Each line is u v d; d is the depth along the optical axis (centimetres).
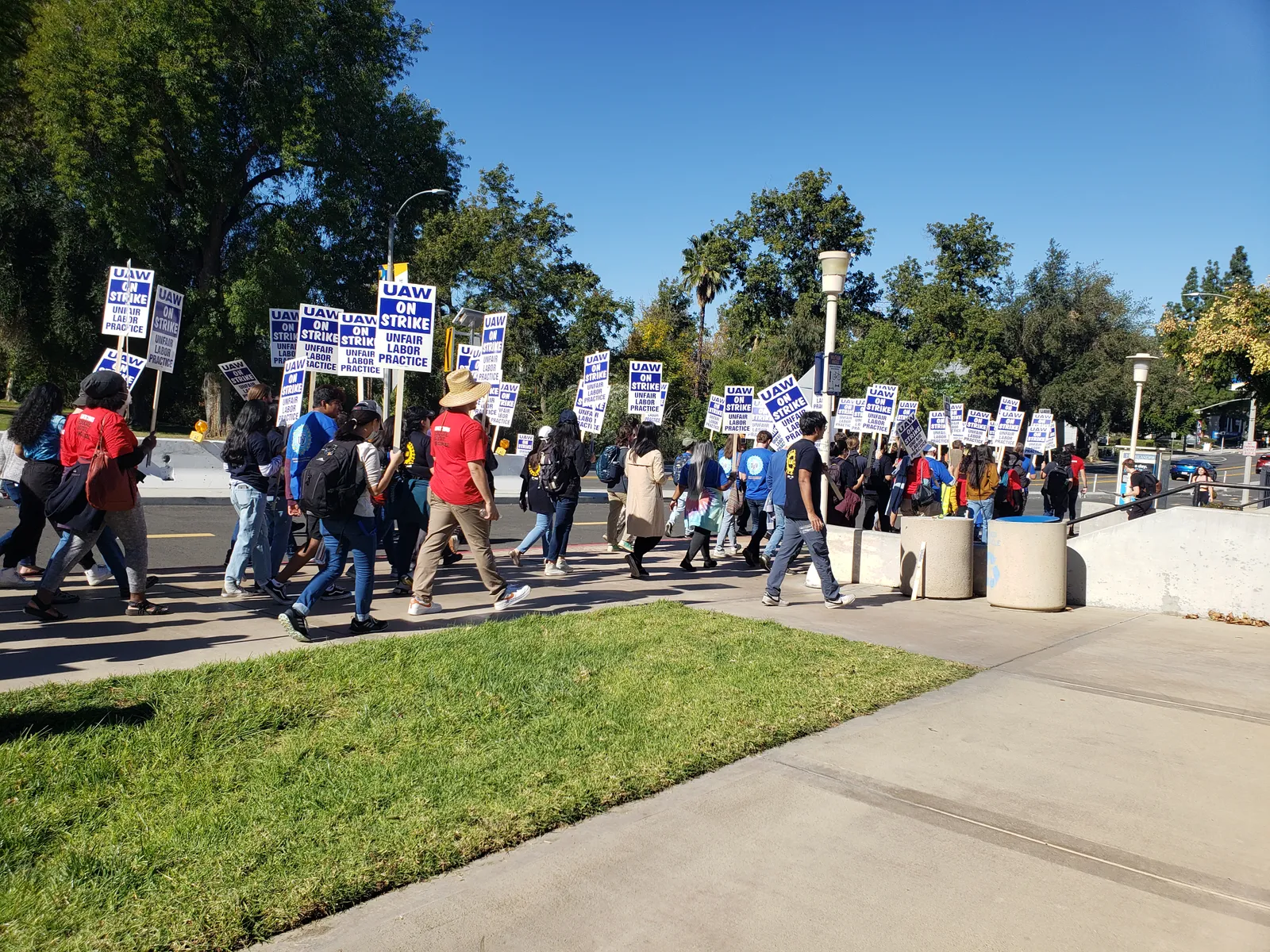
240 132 3269
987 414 2145
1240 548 849
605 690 551
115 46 2711
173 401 4169
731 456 1327
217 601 765
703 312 6228
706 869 347
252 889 315
